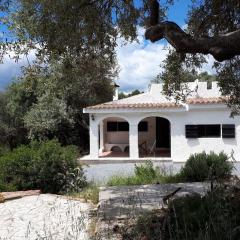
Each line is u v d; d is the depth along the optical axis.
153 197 9.51
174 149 22.64
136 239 5.07
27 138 31.75
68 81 9.48
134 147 22.89
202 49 5.25
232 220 4.69
